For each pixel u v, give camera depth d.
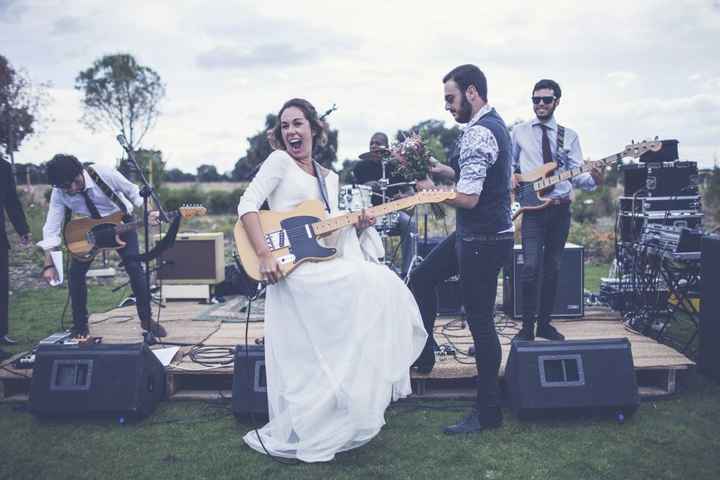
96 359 3.33
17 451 3.03
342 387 2.79
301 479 2.72
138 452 3.01
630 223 5.18
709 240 3.88
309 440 2.83
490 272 3.01
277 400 2.97
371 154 5.00
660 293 5.05
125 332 4.65
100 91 38.62
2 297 4.82
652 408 3.45
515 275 4.94
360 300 2.86
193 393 3.76
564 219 4.15
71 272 4.39
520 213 4.13
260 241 2.88
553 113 4.20
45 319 5.82
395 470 2.79
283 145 3.26
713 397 3.60
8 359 4.20
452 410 3.48
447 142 38.50
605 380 3.19
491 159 2.84
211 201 21.75
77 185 4.21
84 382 3.34
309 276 2.88
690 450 2.94
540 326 4.27
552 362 3.25
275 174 3.04
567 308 4.89
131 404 3.27
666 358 3.71
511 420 3.30
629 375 3.20
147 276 4.35
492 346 3.08
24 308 6.33
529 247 4.10
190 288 5.89
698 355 4.04
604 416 3.31
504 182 2.97
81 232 4.30
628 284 5.20
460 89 2.97
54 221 4.31
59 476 2.78
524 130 4.26
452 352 3.90
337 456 2.95
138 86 39.09
